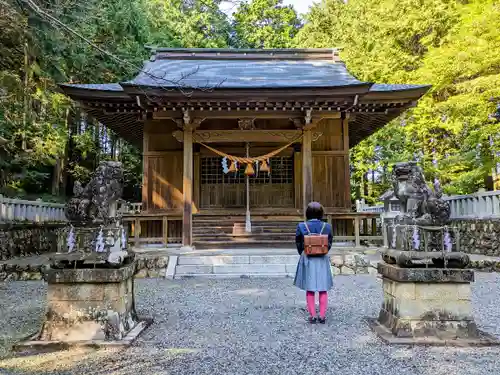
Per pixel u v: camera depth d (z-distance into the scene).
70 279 4.06
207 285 7.73
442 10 14.88
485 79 10.16
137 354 3.77
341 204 12.38
